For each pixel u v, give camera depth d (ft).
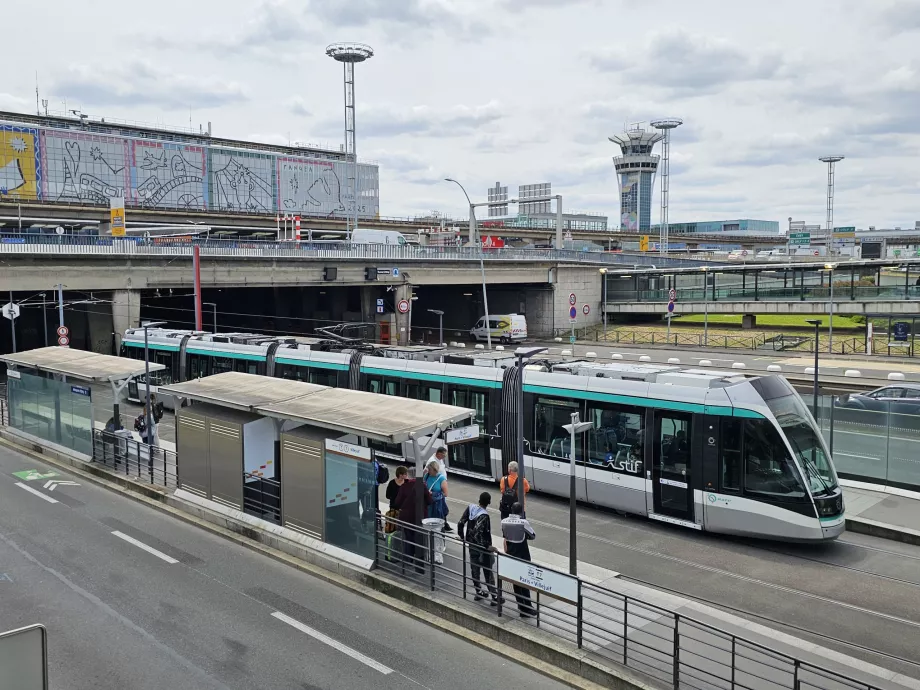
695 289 234.79
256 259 175.32
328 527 49.11
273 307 282.77
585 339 230.48
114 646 37.99
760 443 51.60
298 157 448.65
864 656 36.86
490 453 68.03
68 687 33.94
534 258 235.20
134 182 379.14
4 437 91.71
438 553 44.75
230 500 57.31
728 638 37.27
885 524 55.72
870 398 90.33
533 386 64.90
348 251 194.59
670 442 55.72
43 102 415.03
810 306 208.44
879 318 198.18
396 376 76.95
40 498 65.57
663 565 49.24
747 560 50.26
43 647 18.22
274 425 57.11
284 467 51.98
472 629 39.70
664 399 56.03
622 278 254.68
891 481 66.39
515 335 225.97
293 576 47.75
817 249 512.63
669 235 556.51
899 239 541.34
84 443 76.84
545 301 244.63
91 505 63.62
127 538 54.90
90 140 362.53
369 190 496.64
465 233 388.16
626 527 57.31
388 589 44.21
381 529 47.67
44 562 49.75
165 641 38.58
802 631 39.65
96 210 273.75
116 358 86.17
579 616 36.04
